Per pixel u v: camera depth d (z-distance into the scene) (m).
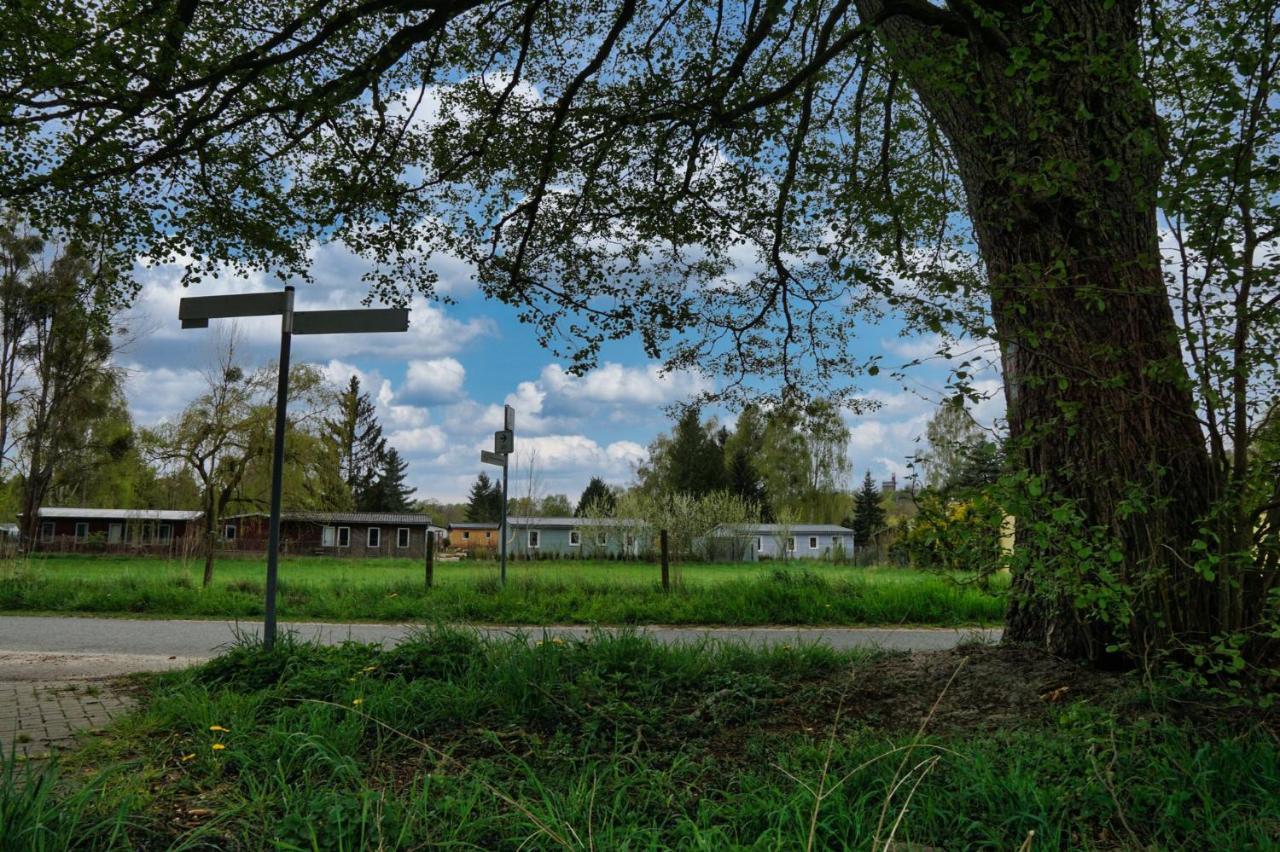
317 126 9.43
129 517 47.34
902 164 10.48
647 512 29.23
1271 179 4.07
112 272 10.22
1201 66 4.31
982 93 5.12
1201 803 3.58
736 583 14.98
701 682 5.98
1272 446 4.29
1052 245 5.22
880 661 6.57
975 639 6.87
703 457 70.94
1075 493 5.39
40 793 3.06
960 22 6.25
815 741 4.70
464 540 77.75
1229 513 4.58
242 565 35.88
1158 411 5.27
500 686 5.45
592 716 5.06
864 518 66.12
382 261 10.76
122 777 3.91
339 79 8.42
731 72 8.42
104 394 45.34
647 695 5.63
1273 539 4.61
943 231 9.83
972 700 5.29
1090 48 4.63
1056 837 3.17
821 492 64.44
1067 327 5.18
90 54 7.09
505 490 14.75
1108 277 5.38
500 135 10.11
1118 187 5.42
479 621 12.77
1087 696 5.01
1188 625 5.01
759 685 5.76
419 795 3.54
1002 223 5.57
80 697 6.28
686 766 4.19
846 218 8.19
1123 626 5.24
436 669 6.18
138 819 3.32
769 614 13.01
